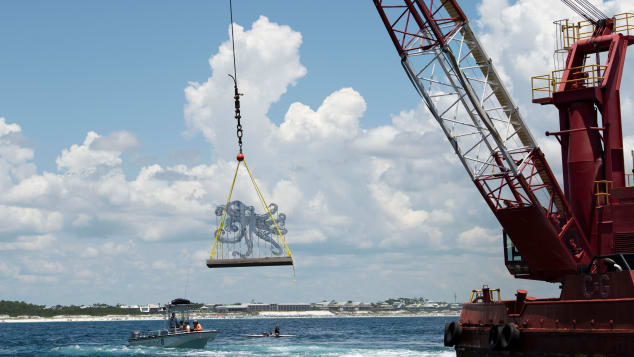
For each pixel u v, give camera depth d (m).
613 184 39.06
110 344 92.69
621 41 40.53
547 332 33.94
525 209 40.00
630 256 35.31
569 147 40.44
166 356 61.84
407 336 112.88
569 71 41.25
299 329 170.88
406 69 42.00
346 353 65.94
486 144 41.56
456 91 41.56
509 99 40.84
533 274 42.44
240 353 65.44
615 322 30.73
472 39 40.91
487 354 38.72
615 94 39.84
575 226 39.84
